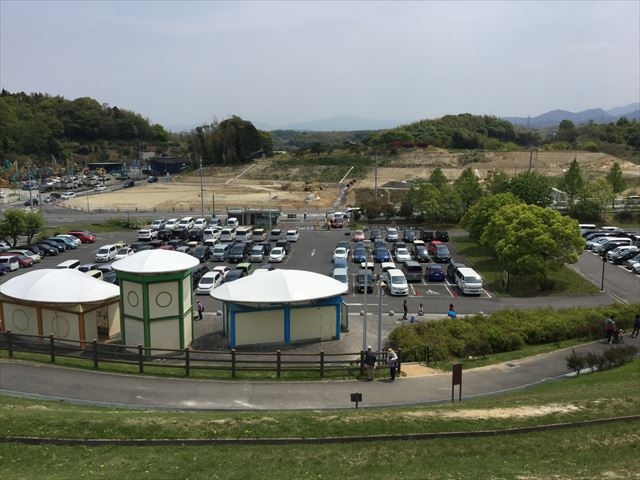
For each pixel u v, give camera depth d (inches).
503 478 578.9
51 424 687.1
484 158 5767.7
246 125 6894.7
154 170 7298.2
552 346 1293.1
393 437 673.6
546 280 1915.6
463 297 1823.3
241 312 1279.5
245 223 3398.1
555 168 5295.3
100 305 1302.9
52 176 6860.2
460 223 2918.3
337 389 977.5
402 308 1690.5
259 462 613.6
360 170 5807.1
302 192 5012.3
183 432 677.3
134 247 2485.2
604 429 689.6
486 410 760.3
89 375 1015.6
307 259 2429.9
